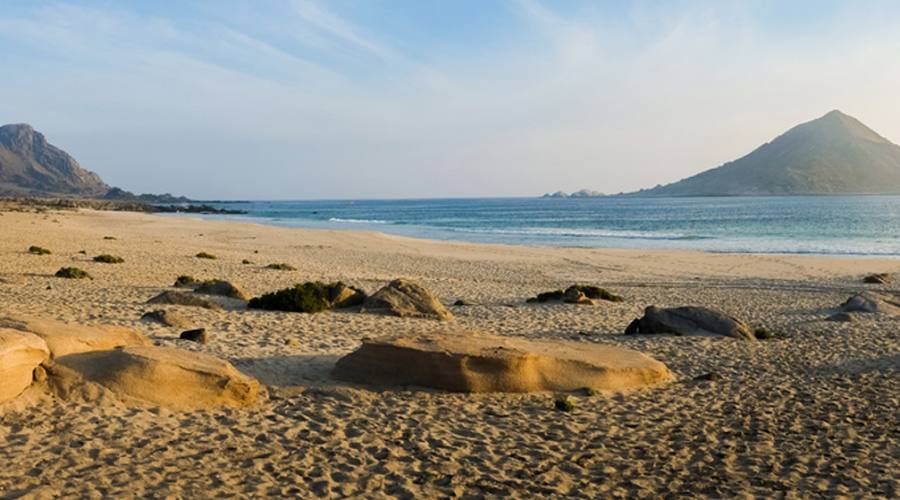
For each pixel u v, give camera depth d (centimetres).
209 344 1398
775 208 16775
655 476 823
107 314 1672
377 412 1030
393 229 8888
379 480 783
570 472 830
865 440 970
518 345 1260
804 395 1217
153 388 977
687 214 13738
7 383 896
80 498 688
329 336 1608
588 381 1193
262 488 743
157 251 4053
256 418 974
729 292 2950
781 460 885
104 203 17138
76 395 941
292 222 11031
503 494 756
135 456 807
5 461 761
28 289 2067
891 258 4709
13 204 11712
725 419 1063
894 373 1392
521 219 12206
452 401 1096
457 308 2258
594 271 3825
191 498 705
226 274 2970
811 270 3906
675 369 1402
